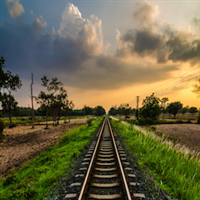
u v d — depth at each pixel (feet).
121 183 12.98
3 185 17.35
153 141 28.37
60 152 27.30
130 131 47.70
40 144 44.68
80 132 53.93
